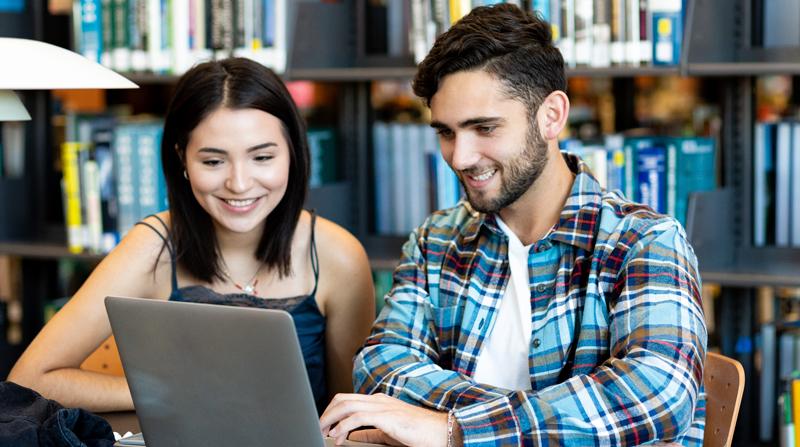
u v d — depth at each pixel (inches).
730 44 113.5
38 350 80.8
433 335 74.2
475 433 59.1
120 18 127.3
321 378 86.0
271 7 120.2
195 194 79.6
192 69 78.7
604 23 110.0
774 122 113.9
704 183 113.0
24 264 144.6
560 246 68.6
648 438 59.5
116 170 127.8
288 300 84.0
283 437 54.9
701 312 63.7
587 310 65.9
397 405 62.4
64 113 145.8
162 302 55.3
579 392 60.2
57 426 59.9
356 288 85.8
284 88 79.4
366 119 128.1
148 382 58.0
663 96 122.9
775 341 113.0
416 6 116.8
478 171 65.7
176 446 59.1
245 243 84.0
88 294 82.5
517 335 69.9
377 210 127.2
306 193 82.7
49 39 143.2
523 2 112.3
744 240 115.4
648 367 60.3
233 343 53.4
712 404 69.0
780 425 101.6
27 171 144.8
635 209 67.4
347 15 126.9
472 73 64.1
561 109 66.9
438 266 74.8
